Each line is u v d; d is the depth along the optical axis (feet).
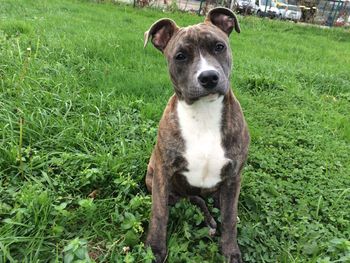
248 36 6.84
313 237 1.91
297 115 3.34
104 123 2.61
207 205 2.16
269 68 4.42
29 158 2.19
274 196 2.22
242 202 2.16
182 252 1.75
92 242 1.80
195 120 1.74
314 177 2.42
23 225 1.70
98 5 8.18
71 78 3.14
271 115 3.25
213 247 1.79
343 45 7.41
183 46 1.76
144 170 2.25
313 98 3.76
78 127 2.53
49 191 1.98
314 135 2.98
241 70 4.22
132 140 2.47
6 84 2.86
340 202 2.21
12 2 6.61
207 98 1.69
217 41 1.78
